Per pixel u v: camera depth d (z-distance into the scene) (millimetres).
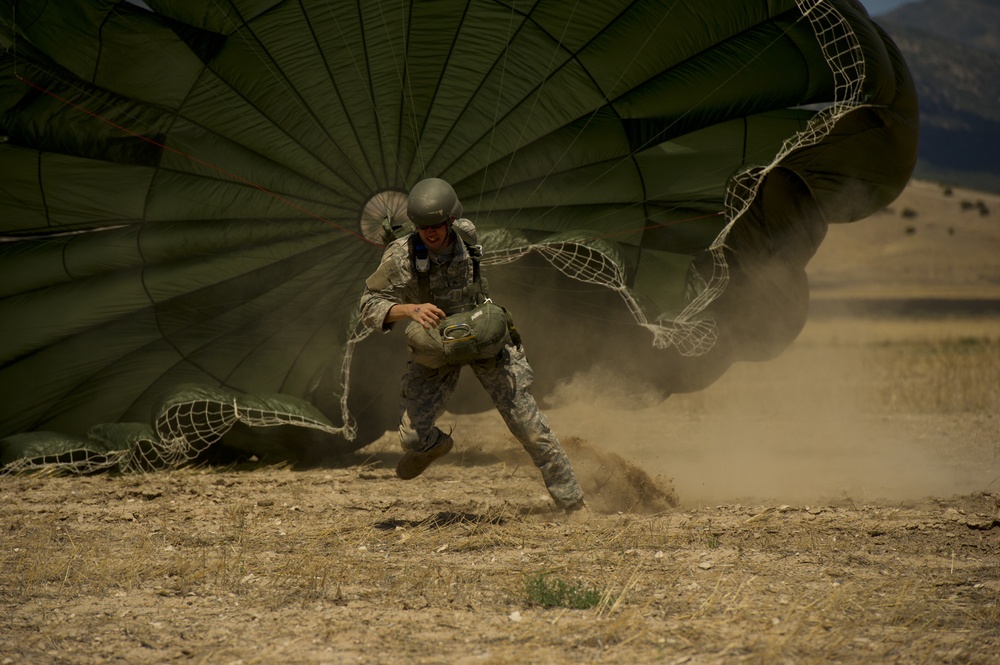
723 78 17547
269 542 11734
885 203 19656
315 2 16922
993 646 7777
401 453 20766
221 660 7863
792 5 16750
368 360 18656
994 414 27453
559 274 18984
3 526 12805
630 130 18016
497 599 9281
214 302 18734
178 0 16828
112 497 14820
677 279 17953
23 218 18344
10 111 17453
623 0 17109
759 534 11531
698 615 8641
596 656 7750
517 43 17531
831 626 8297
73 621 8875
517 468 17578
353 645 8117
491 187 18031
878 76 16391
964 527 11750
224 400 17219
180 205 18188
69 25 16891
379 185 17984
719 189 17609
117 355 19000
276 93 17562
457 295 11602
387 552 11156
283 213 18141
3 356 18688
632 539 11375
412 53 17484
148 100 17578
